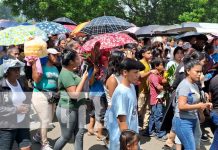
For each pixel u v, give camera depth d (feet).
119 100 11.59
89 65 18.63
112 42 21.25
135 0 115.96
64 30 26.61
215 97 15.47
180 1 113.09
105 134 20.84
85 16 80.43
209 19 121.70
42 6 76.13
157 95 21.24
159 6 116.67
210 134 21.71
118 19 27.43
